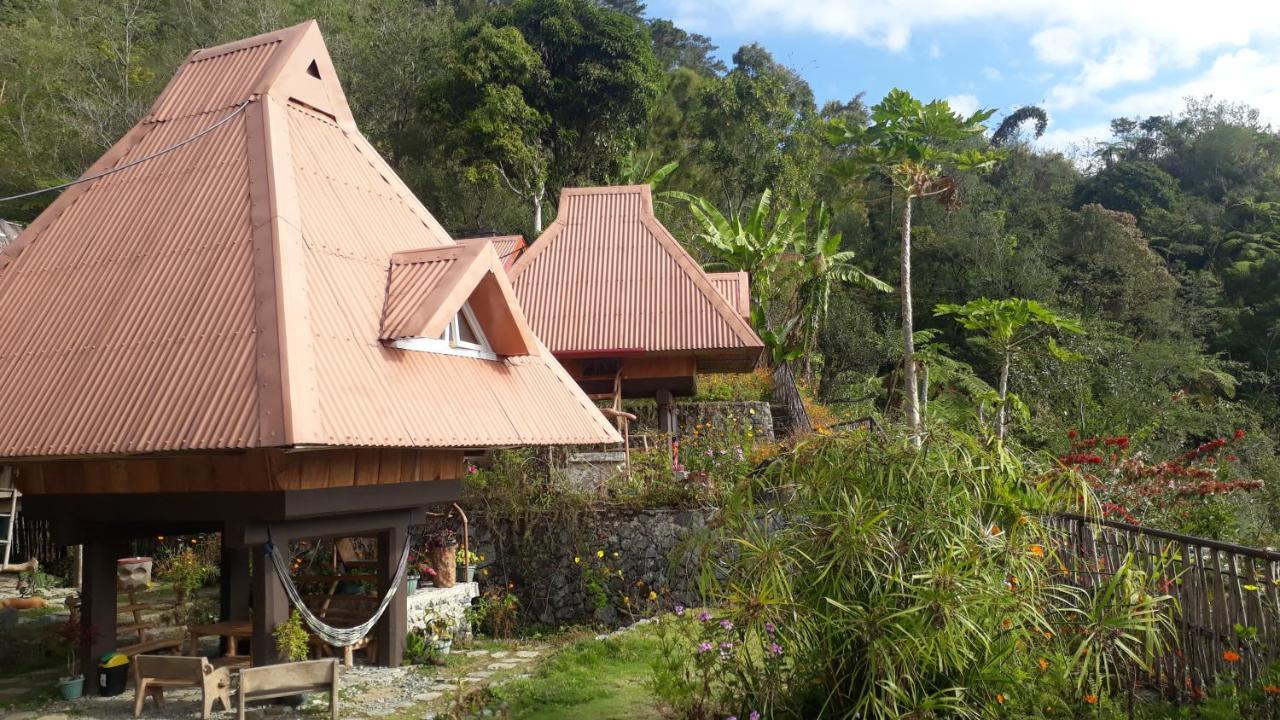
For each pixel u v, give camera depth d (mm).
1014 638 6008
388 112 40594
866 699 5809
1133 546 7398
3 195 34219
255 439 8062
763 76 41875
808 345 30188
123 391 9023
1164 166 67375
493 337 11781
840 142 21312
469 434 10086
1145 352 35094
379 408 9266
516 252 24656
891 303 45469
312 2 40375
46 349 9875
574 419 12141
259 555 9523
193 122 11672
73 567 17094
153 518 9695
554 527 14766
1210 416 29828
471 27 37344
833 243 30359
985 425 7316
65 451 8711
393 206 12266
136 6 39531
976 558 5973
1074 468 7066
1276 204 55688
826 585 6273
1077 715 6359
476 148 35156
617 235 21750
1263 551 5914
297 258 9742
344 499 9844
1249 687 5930
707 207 30672
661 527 14555
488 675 10914
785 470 7047
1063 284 44781
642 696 8812
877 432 6977
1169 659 6957
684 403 22750
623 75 37531
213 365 8828
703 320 19609
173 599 15102
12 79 35594
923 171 20469
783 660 6742
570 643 11867
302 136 11531
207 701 8828
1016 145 66688
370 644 11719
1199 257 53125
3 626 13250
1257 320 44781
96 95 35719
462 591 13375
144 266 10156
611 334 19641
